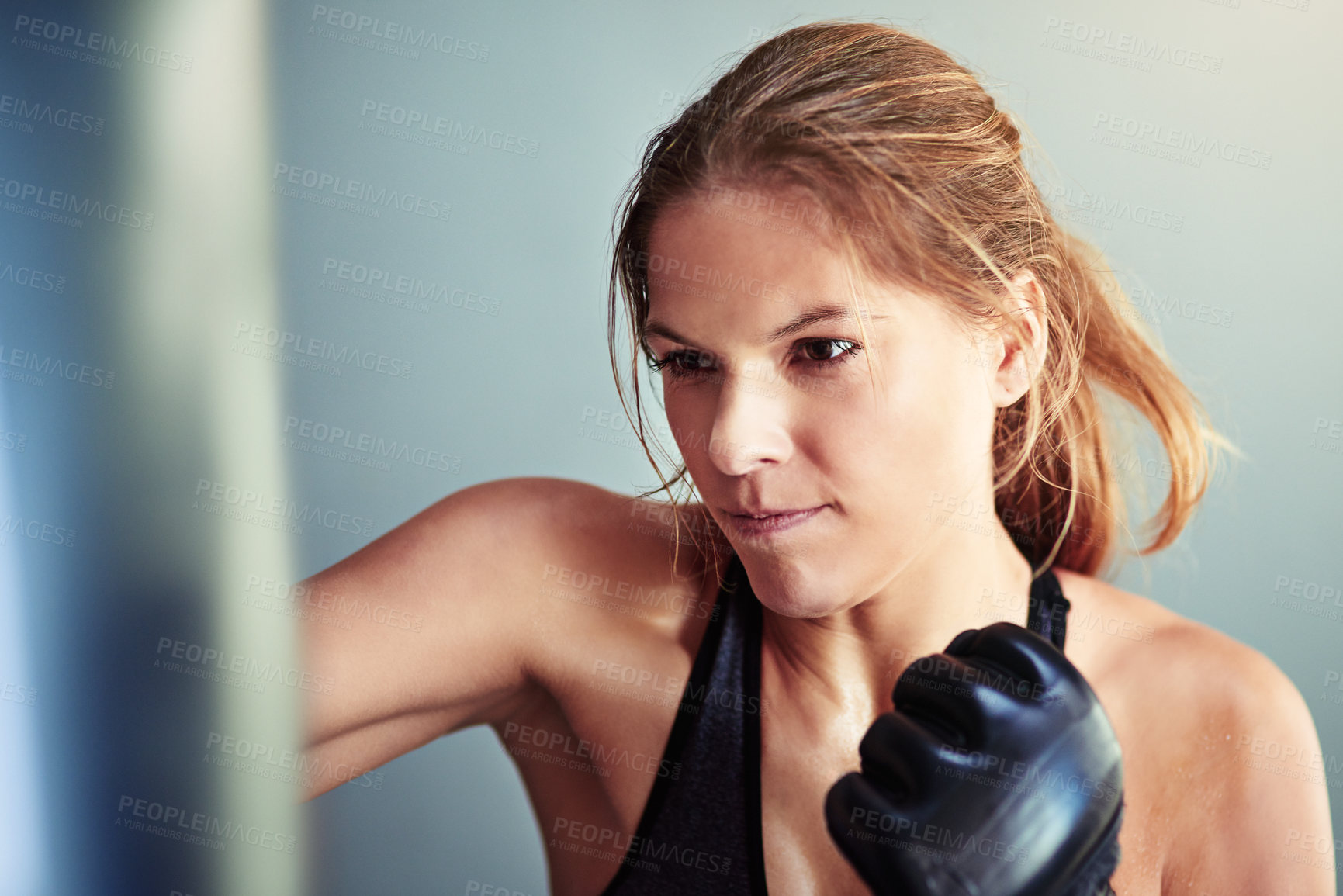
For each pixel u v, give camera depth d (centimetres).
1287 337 103
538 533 83
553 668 82
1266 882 75
